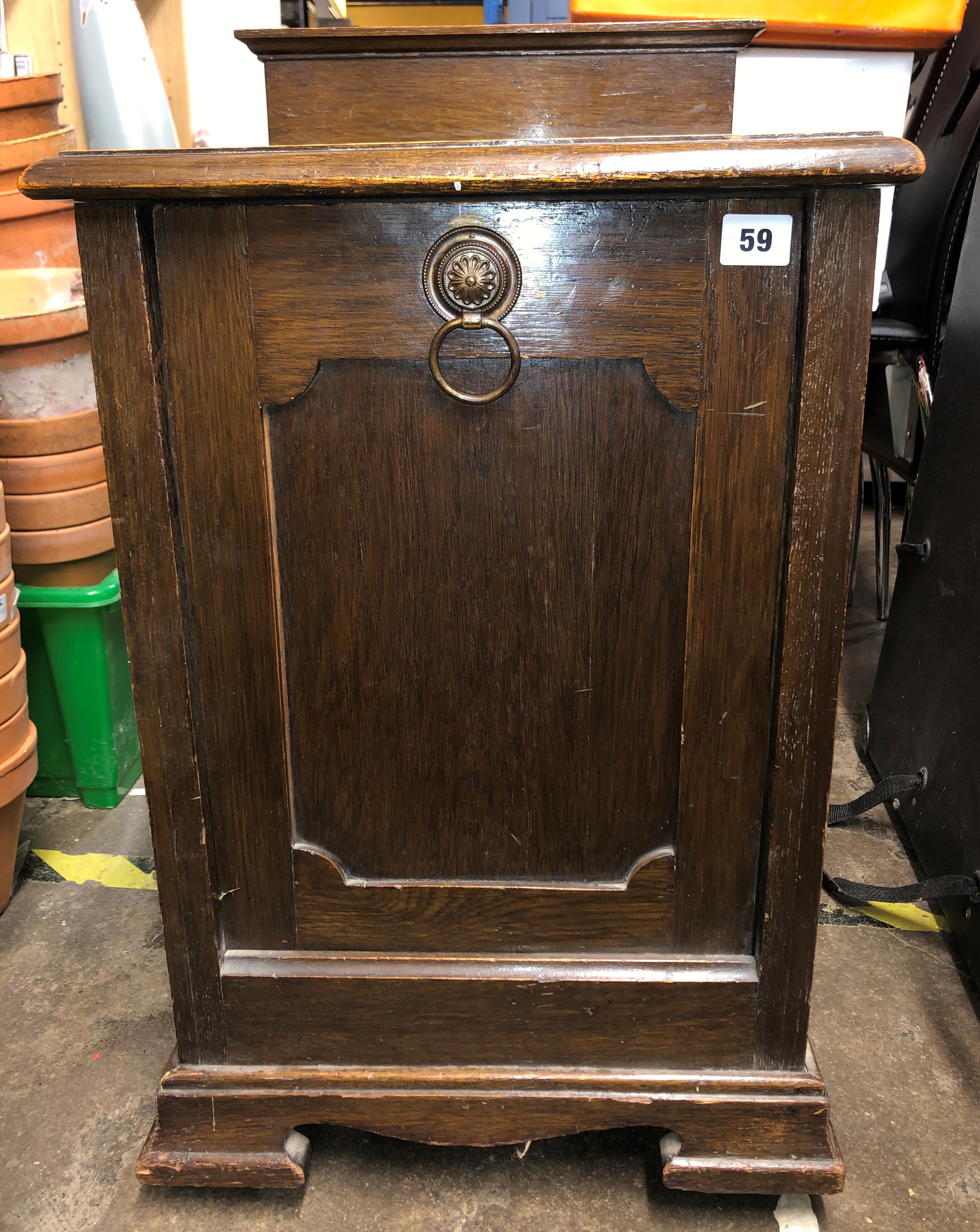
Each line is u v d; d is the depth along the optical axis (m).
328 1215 1.04
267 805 0.97
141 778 1.92
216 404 0.86
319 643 0.94
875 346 1.86
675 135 0.78
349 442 0.88
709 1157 1.01
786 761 0.92
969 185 1.70
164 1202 1.06
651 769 0.96
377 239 0.81
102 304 0.83
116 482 0.87
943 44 1.17
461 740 0.96
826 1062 1.23
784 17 1.10
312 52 0.86
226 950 1.02
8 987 1.37
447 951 1.01
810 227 0.80
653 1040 1.01
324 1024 1.01
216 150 0.79
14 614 1.44
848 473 0.85
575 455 0.87
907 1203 1.04
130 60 1.78
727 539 0.88
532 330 0.83
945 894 1.33
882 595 2.53
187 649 0.92
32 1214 1.04
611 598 0.91
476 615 0.92
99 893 1.57
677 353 0.84
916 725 1.62
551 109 0.87
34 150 1.46
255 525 0.89
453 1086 1.01
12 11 1.78
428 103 0.87
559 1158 1.10
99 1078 1.21
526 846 0.99
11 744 1.45
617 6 1.07
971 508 1.45
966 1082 1.20
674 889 0.98
